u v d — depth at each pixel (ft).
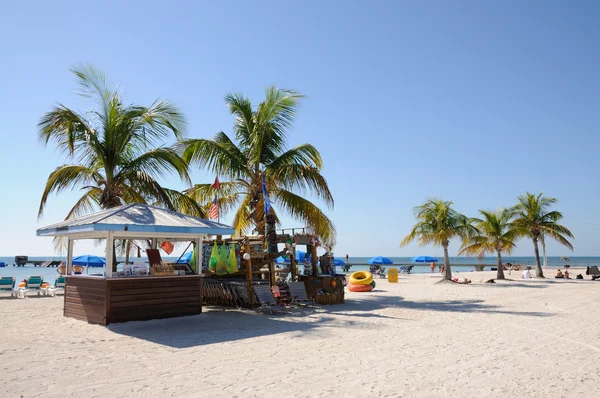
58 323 36.70
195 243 45.24
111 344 28.60
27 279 67.46
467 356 25.99
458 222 93.35
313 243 55.06
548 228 112.37
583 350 27.86
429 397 18.57
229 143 59.21
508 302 55.16
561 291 71.05
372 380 20.89
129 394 18.45
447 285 86.89
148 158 52.44
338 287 53.16
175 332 32.89
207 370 22.39
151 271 38.47
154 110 51.98
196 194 62.80
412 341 30.40
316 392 18.97
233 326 35.91
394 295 65.41
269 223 51.11
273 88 55.93
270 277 49.96
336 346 28.60
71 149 48.65
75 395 18.24
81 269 67.72
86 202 57.88
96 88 49.14
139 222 37.27
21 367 22.54
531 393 19.27
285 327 35.76
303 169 57.57
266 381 20.53
